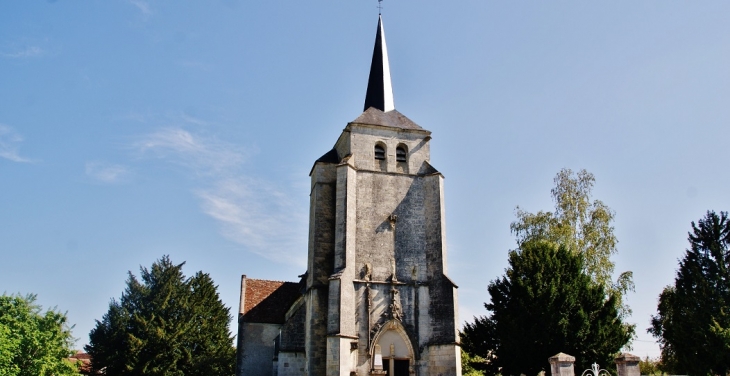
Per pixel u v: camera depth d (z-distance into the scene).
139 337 44.22
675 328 36.69
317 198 35.31
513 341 32.16
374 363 30.44
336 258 31.89
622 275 39.66
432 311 32.09
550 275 33.44
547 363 31.88
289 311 39.81
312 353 31.53
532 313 32.28
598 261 39.44
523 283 33.06
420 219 34.28
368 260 32.56
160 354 43.56
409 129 36.09
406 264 33.03
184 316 46.66
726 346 32.56
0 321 36.72
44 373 35.03
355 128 35.28
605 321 32.69
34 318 38.88
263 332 41.12
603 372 30.45
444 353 30.81
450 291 31.81
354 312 31.19
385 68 40.53
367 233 33.16
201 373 45.41
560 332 31.27
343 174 33.38
